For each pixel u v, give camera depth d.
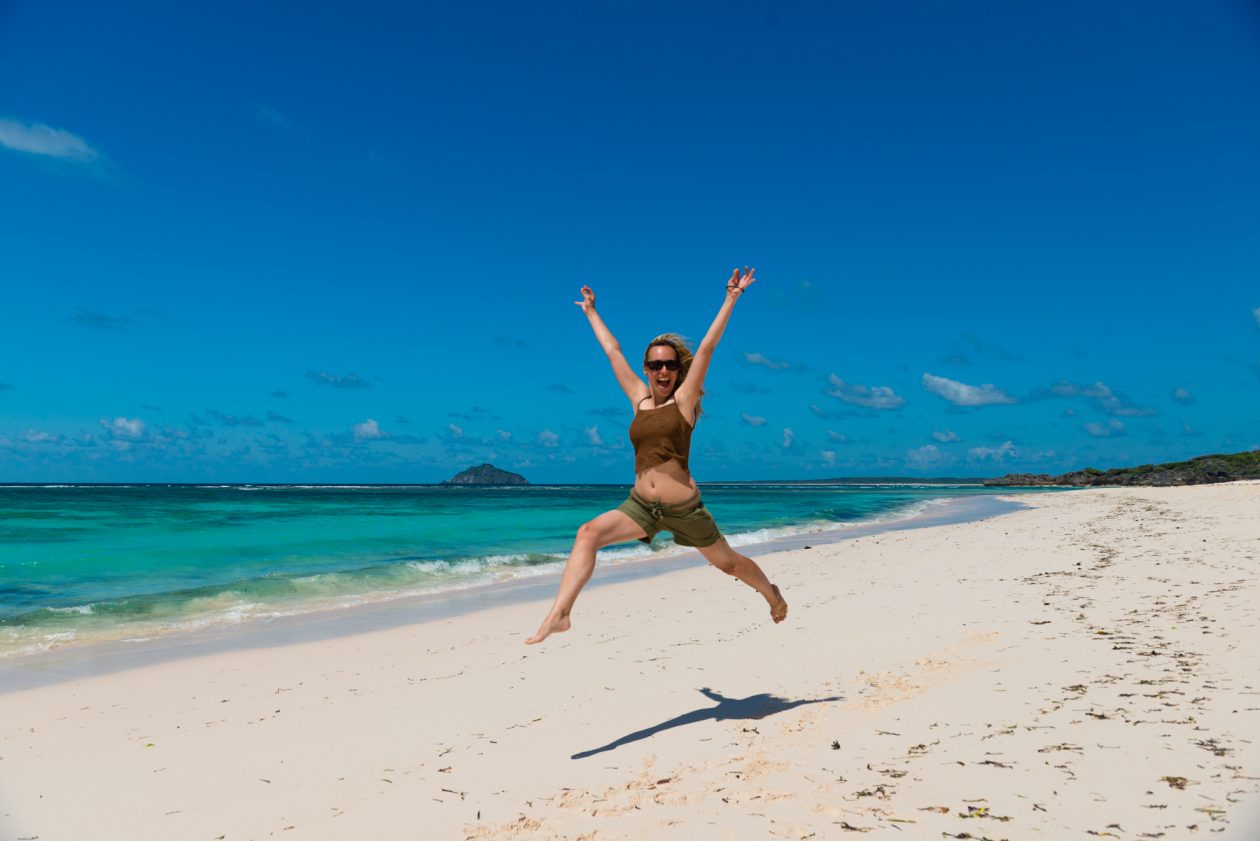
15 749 4.69
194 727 5.07
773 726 4.12
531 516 34.69
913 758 3.47
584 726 4.45
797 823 2.89
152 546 19.38
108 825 3.42
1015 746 3.51
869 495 76.69
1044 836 2.66
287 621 9.83
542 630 3.63
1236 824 2.63
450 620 9.59
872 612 7.55
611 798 3.32
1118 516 21.08
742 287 4.17
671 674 5.60
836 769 3.41
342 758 4.18
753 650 6.20
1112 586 7.93
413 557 17.66
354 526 27.39
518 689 5.52
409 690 5.75
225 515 33.88
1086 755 3.33
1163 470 90.44
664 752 3.86
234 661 7.48
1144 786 2.99
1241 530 13.37
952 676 4.83
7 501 50.97
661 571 14.67
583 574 3.80
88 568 15.27
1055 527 18.17
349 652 7.71
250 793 3.73
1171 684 4.26
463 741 4.33
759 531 24.95
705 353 4.06
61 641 8.65
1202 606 6.43
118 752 4.55
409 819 3.25
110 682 6.72
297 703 5.61
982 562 11.41
